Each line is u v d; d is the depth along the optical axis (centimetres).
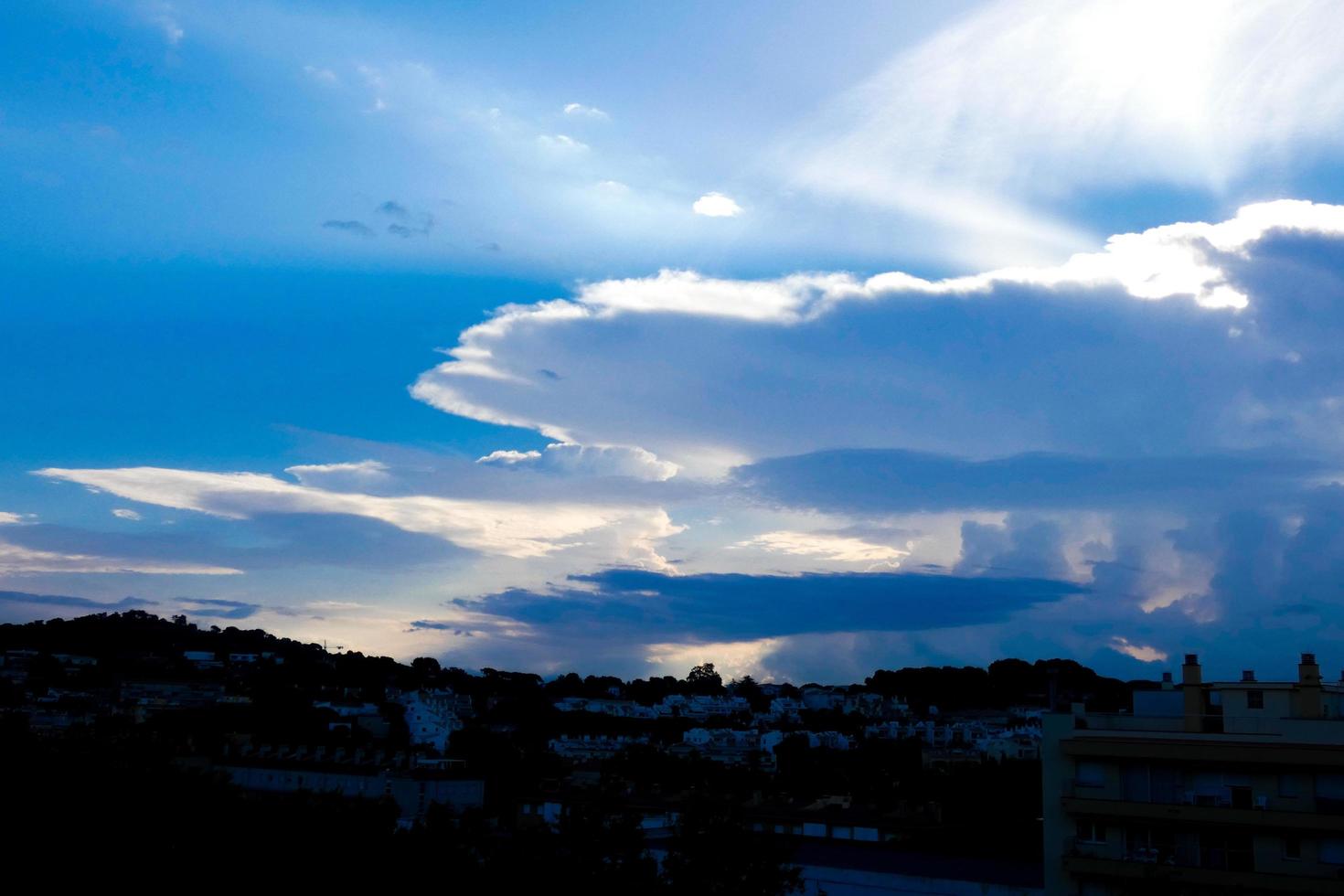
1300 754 5897
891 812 13075
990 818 12038
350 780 13125
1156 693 7075
